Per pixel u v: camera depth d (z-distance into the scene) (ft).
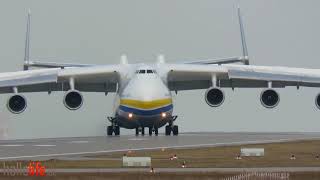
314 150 480.23
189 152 473.26
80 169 377.91
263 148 491.72
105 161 421.18
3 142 599.16
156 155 455.22
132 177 346.74
